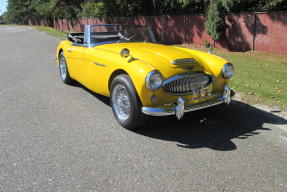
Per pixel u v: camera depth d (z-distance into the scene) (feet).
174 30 61.93
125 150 12.12
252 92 20.06
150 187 9.60
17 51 43.88
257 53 41.91
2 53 41.50
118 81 13.70
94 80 16.58
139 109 13.19
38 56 38.24
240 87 21.39
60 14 138.62
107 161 11.20
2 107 17.25
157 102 12.91
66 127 14.39
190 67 13.80
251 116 16.24
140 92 12.58
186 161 11.35
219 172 10.62
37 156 11.49
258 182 10.05
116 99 14.57
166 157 11.62
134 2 77.77
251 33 44.16
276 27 40.45
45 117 15.71
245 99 18.89
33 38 69.62
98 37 17.81
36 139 13.00
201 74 13.76
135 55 14.53
